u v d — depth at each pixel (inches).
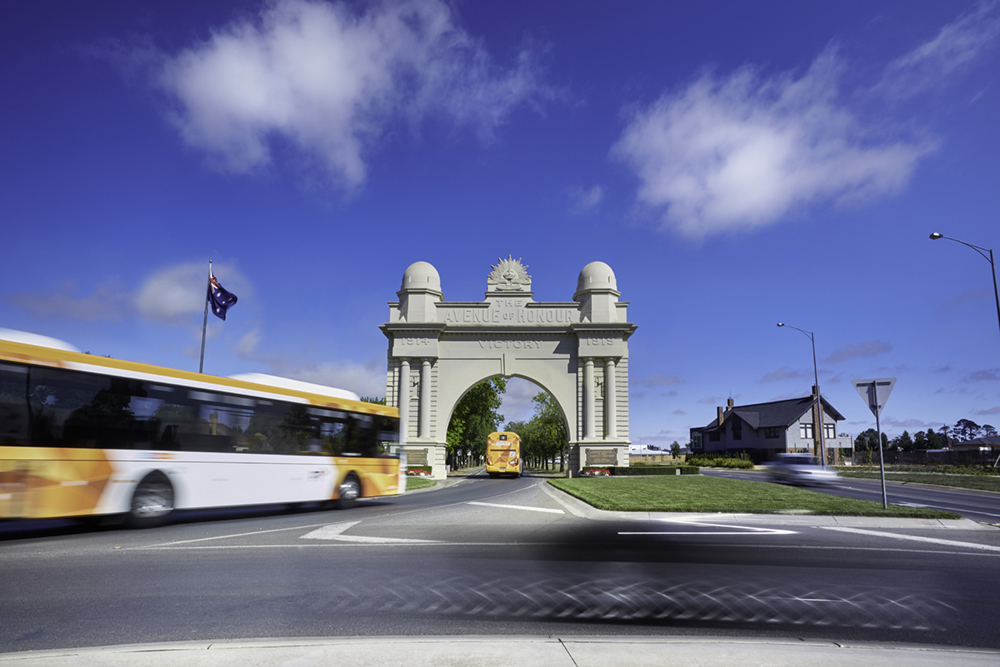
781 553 409.1
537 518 609.3
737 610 258.1
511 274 1809.8
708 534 500.4
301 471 674.2
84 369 496.4
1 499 440.5
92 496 489.4
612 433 1674.5
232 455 601.9
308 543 435.2
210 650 190.1
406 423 1694.1
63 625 227.9
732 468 2522.1
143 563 354.0
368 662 180.4
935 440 4128.9
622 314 1791.3
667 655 187.6
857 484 1443.2
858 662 184.2
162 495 540.4
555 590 290.2
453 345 1753.2
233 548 410.3
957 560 393.1
